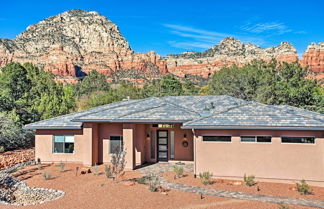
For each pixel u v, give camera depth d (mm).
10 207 10438
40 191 12312
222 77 44938
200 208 10047
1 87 33375
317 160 13281
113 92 53750
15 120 25188
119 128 18172
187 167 17141
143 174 15289
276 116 14570
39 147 19234
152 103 20625
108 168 14867
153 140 18859
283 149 13727
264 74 42156
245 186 13023
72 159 18828
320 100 34875
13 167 16984
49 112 30422
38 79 36812
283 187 12898
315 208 10086
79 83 95000
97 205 10375
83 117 17656
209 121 14797
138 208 10047
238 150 14281
